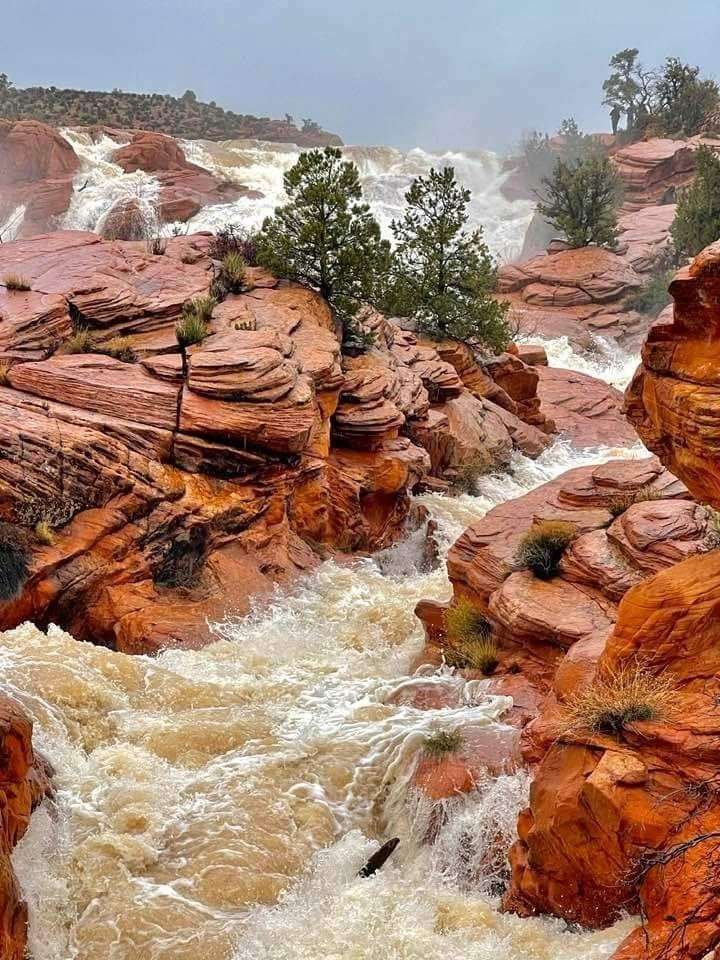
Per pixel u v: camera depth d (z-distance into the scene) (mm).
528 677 11281
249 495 16359
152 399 16078
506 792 9227
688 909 6574
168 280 20844
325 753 10828
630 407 9648
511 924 8039
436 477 22469
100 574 14195
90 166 54938
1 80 89000
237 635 14242
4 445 14219
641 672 8336
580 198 47625
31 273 19984
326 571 16656
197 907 8594
